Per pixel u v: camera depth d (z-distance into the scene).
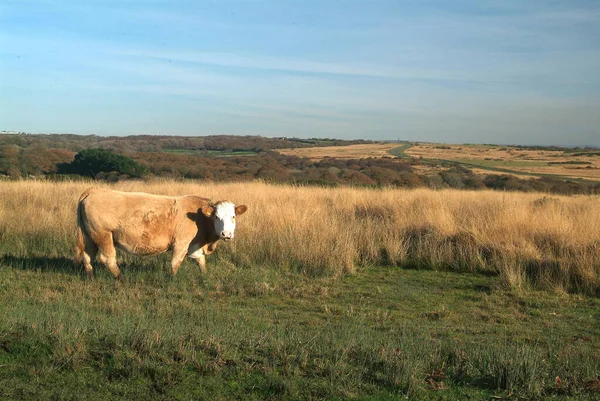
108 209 9.23
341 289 9.30
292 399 4.71
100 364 5.25
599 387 4.92
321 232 11.59
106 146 65.50
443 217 12.77
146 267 9.99
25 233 12.13
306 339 6.06
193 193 18.61
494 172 56.62
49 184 19.64
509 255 10.38
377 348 5.68
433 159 75.81
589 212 13.46
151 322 6.41
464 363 5.45
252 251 11.00
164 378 4.98
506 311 8.18
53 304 7.36
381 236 12.35
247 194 17.91
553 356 5.86
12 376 5.04
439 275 10.49
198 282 9.41
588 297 8.96
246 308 7.93
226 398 4.72
